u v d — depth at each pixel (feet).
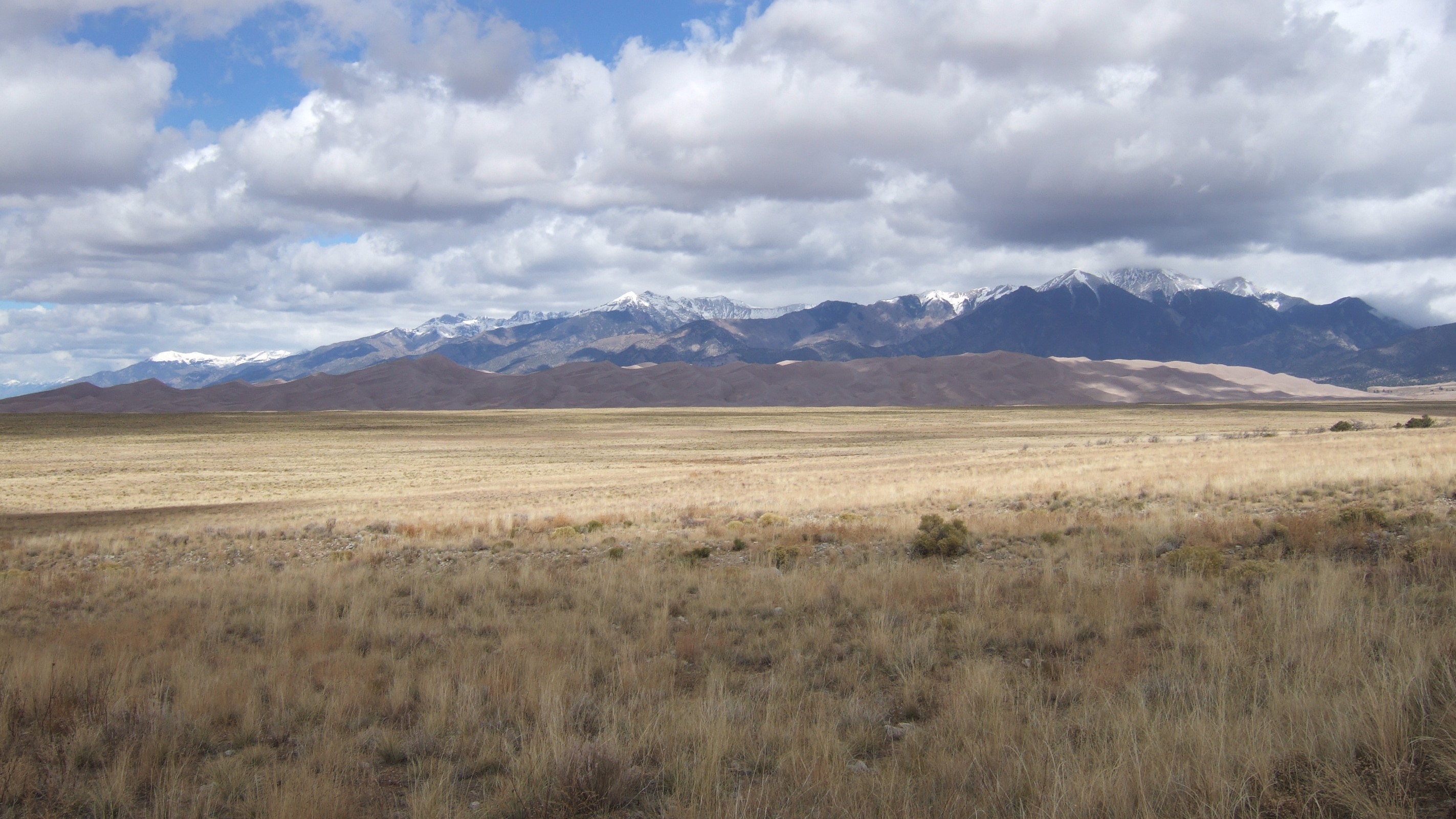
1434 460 79.51
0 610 52.11
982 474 125.70
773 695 24.75
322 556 82.23
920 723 23.26
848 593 41.47
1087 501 80.33
